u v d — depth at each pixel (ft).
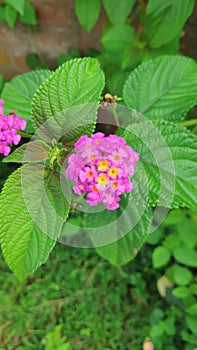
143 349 0.96
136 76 0.56
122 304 1.00
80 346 0.98
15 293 1.00
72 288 1.01
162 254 0.91
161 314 0.94
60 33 1.04
